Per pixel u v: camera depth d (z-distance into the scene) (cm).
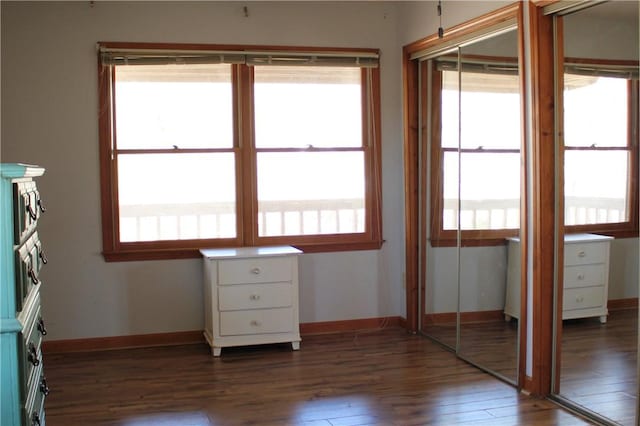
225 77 498
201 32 489
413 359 454
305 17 508
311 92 515
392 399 377
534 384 379
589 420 343
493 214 419
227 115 500
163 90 488
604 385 338
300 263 519
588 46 340
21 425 218
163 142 490
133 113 483
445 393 386
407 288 526
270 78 507
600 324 341
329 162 522
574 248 357
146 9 479
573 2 340
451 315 473
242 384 405
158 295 492
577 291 357
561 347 370
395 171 534
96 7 471
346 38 518
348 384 403
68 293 477
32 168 231
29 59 462
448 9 449
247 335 465
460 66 452
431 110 496
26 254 234
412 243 521
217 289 457
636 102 311
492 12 399
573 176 356
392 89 529
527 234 380
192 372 428
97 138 477
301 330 520
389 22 526
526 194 378
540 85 364
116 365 445
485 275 431
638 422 314
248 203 506
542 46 362
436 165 491
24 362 220
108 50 470
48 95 466
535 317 376
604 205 334
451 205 470
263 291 465
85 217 477
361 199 531
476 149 436
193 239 498
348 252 528
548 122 366
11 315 215
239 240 505
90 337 482
